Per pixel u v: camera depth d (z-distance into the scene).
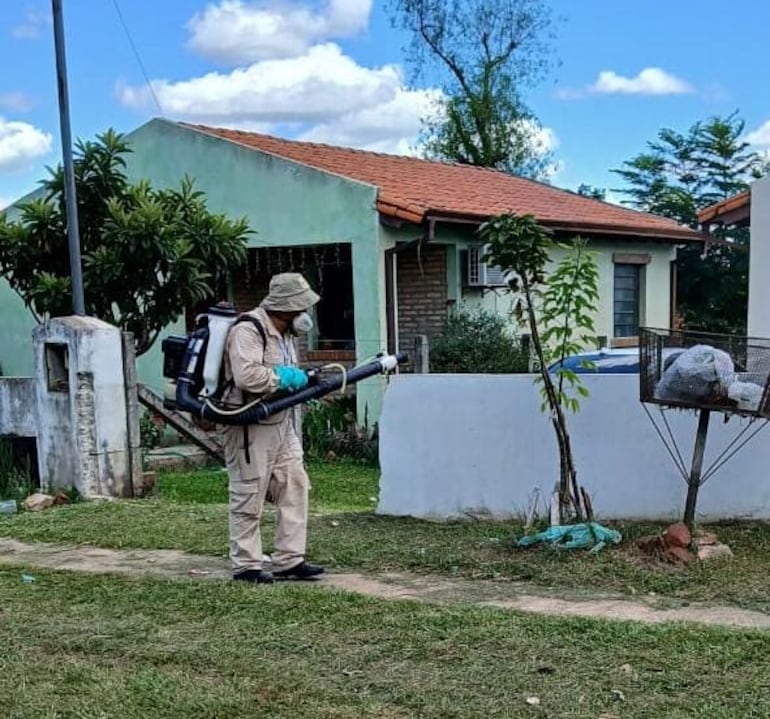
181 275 11.40
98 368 8.77
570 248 5.74
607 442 6.44
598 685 3.64
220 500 9.16
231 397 5.19
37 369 9.05
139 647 4.27
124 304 11.66
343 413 12.86
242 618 4.66
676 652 3.93
